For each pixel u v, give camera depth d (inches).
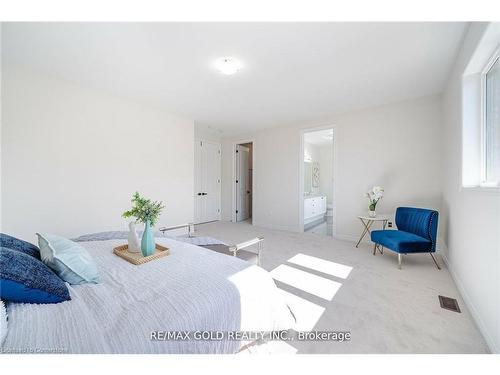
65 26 73.2
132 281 48.0
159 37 79.2
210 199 239.1
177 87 121.4
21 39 80.0
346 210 165.5
